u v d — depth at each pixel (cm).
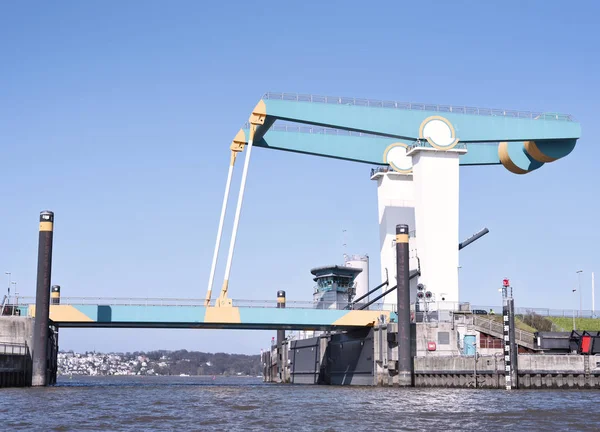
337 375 10075
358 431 4022
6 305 7925
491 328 8581
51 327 8362
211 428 4134
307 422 4434
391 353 8531
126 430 4022
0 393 6656
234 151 8819
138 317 8062
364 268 11900
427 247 8781
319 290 11256
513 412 4956
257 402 5972
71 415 4753
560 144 9281
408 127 8762
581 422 4378
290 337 13362
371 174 10400
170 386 9606
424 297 8700
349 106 8562
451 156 8938
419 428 4141
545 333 8156
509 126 8994
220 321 8212
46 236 7619
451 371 7944
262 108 8250
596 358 7575
